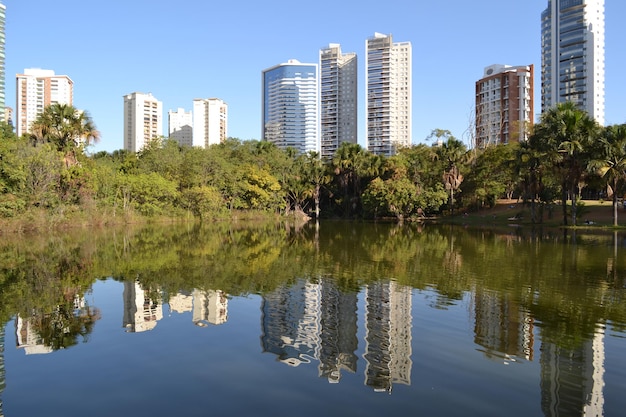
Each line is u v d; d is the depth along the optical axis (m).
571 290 16.36
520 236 39.16
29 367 9.41
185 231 48.84
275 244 33.91
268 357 10.01
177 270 21.33
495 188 67.06
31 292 16.52
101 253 27.73
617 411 7.57
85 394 8.16
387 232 47.22
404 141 144.38
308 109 156.50
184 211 70.31
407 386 8.55
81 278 19.28
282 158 91.88
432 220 72.12
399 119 145.12
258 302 14.96
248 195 82.94
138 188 61.97
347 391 8.32
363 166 82.00
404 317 13.12
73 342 10.99
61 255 26.67
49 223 44.75
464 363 9.68
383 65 144.38
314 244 33.91
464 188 74.00
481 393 8.26
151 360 9.80
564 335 11.46
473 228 51.78
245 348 10.57
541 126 49.62
